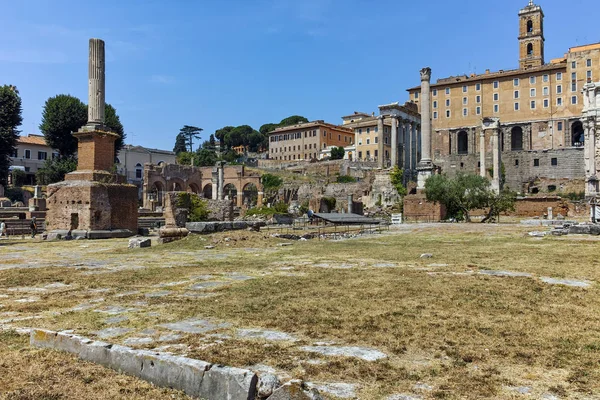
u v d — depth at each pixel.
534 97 116.56
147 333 7.71
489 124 105.38
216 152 155.50
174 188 105.25
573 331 7.60
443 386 5.52
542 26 134.12
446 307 9.22
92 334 7.66
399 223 46.00
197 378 5.39
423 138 59.66
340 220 36.03
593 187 62.22
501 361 6.32
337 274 13.57
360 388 5.49
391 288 11.16
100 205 32.06
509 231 31.94
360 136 140.88
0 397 5.31
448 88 127.56
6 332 7.84
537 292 10.53
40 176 89.44
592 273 13.12
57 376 5.93
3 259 18.98
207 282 12.73
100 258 19.14
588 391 5.35
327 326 8.00
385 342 7.13
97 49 33.28
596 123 63.25
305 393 4.74
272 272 14.40
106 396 5.36
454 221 50.19
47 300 10.55
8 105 79.81
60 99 91.25
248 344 7.05
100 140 33.59
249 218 59.19
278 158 168.25
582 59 111.12
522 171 114.12
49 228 32.81
